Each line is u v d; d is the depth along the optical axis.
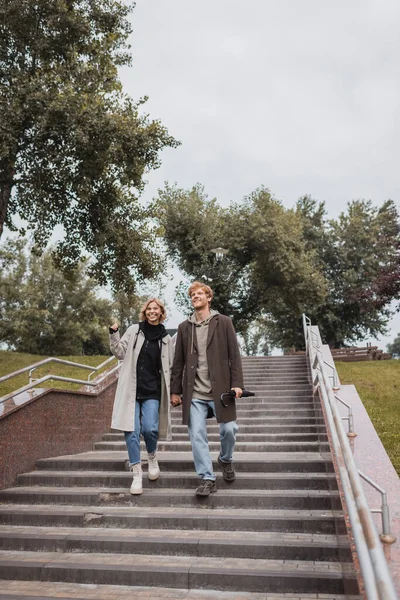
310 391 10.58
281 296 29.94
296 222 30.73
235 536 4.32
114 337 5.15
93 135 12.98
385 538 4.11
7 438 5.87
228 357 4.98
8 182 13.45
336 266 37.66
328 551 3.97
